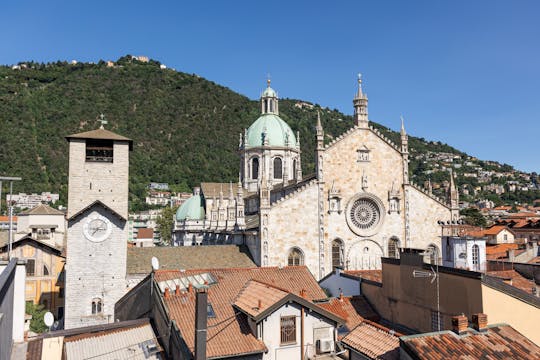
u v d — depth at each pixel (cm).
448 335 2519
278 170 10594
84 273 6147
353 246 7056
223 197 10975
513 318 3017
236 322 3338
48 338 3503
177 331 3086
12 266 2900
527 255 7231
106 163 6384
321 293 4222
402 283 3888
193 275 4059
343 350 3281
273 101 11281
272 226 6606
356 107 7350
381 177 7325
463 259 4731
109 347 3462
